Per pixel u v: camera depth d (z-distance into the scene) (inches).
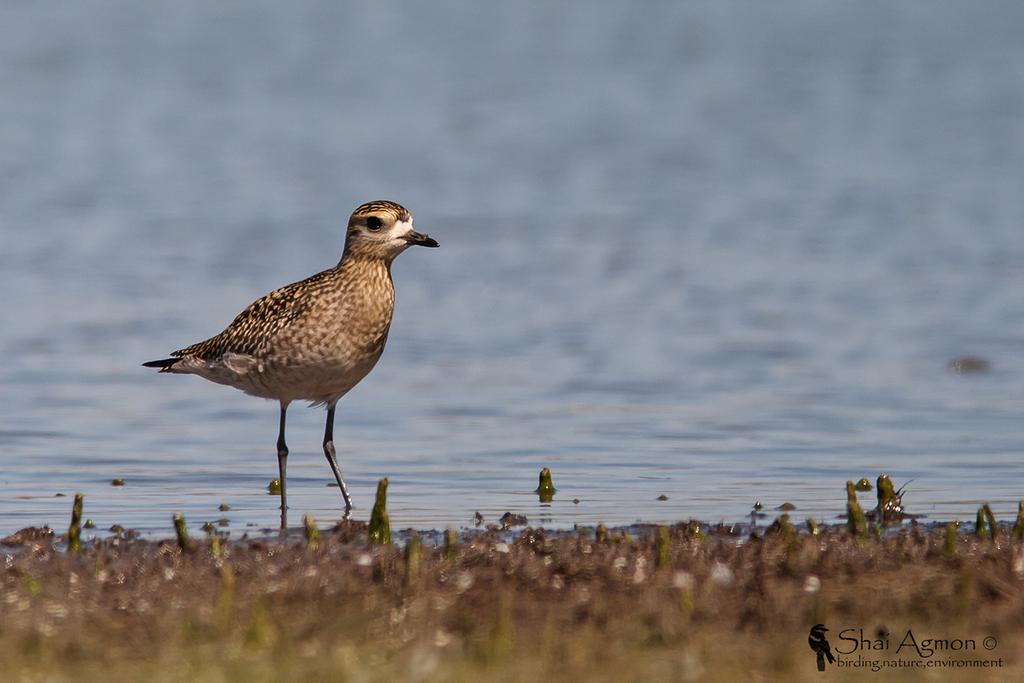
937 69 2476.6
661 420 679.7
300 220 1290.6
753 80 2384.4
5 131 1781.5
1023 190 1435.8
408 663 294.5
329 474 571.2
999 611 333.7
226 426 668.7
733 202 1401.3
